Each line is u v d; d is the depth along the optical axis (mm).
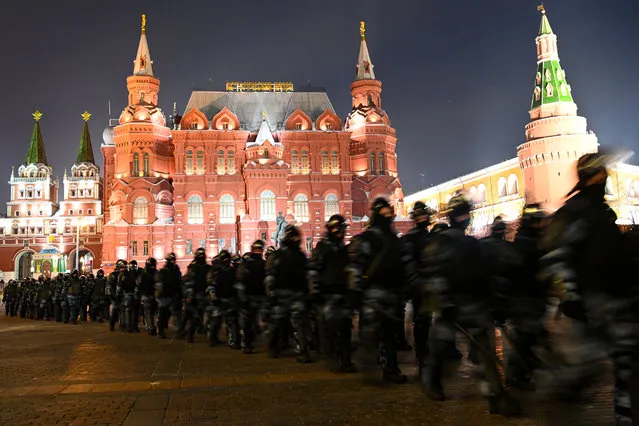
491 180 82062
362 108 84062
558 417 7133
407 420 7309
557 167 68938
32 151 118375
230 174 77312
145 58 81688
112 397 9180
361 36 89188
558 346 6922
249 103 86625
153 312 20391
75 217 110250
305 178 78625
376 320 9359
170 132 79875
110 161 85500
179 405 8500
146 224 74500
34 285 34562
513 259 8930
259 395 9047
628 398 5449
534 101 74000
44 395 9422
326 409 7992
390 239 9430
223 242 75062
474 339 7590
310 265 11156
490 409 7473
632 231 5801
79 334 21625
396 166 85312
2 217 122312
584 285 5727
